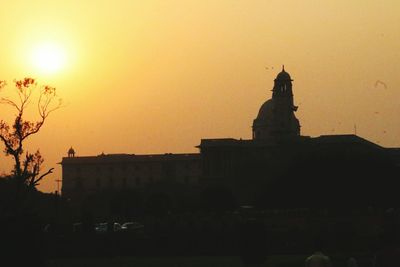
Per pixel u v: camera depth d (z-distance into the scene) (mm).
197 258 89750
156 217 133750
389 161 144750
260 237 68375
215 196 182125
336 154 138875
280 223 110188
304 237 99625
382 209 112062
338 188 134500
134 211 183500
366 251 84812
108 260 89125
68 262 86062
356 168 135250
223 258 88312
